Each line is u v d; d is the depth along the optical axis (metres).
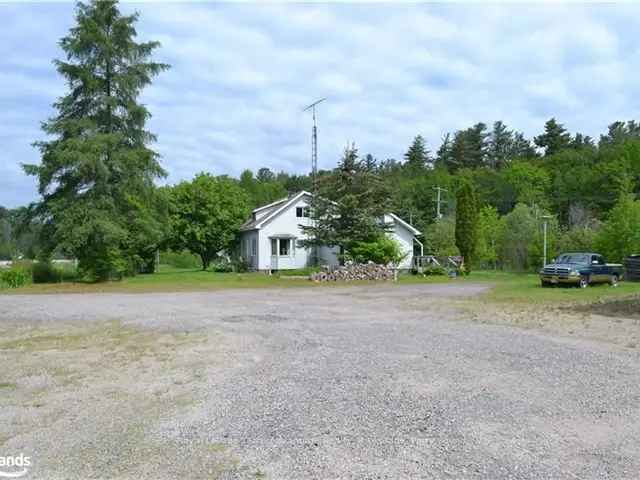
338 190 31.28
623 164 52.84
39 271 27.94
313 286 24.66
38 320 12.46
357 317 12.59
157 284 25.61
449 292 20.44
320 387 6.06
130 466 3.92
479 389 5.94
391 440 4.39
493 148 91.69
